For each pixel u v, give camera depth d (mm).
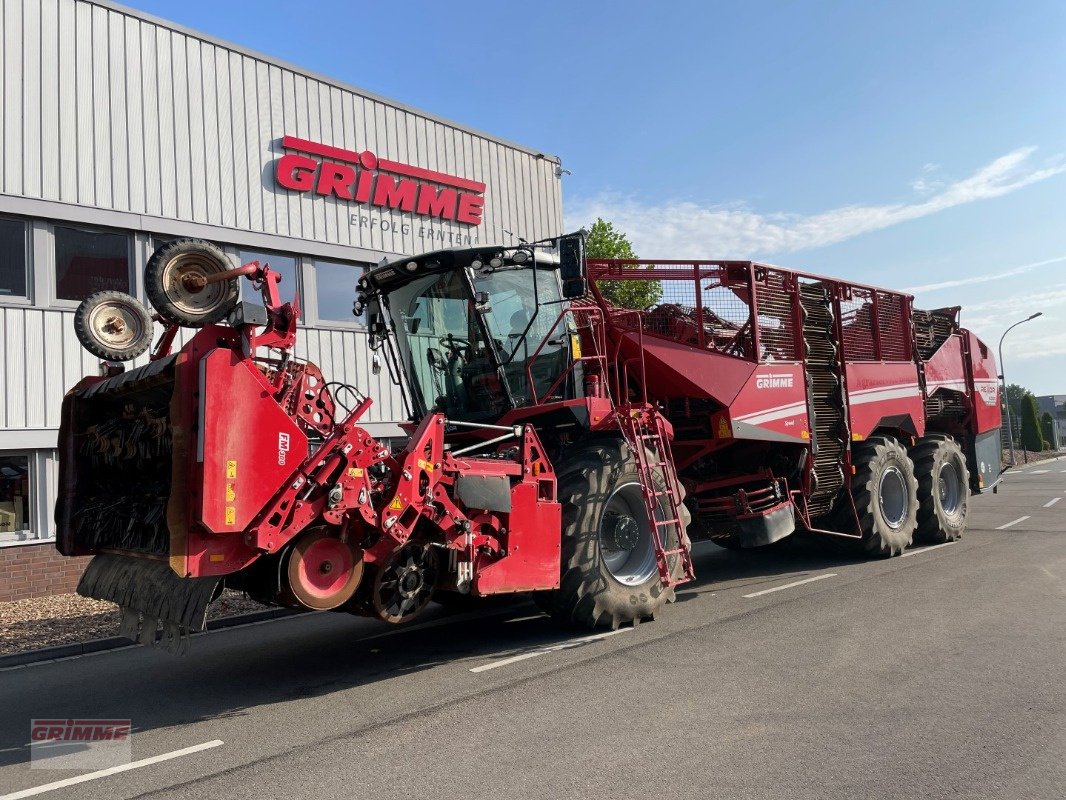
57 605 8867
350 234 12812
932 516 10391
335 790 3516
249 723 4570
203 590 4453
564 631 6516
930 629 5910
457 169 14477
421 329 7258
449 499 5453
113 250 10367
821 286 9250
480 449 6488
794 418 8477
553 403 6762
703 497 8547
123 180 10352
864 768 3502
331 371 12422
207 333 4520
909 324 10781
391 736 4184
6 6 9539
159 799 3525
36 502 9516
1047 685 4559
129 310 5918
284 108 12086
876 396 9820
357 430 4961
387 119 13414
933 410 11336
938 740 3797
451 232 14328
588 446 6754
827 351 9180
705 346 8055
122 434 5367
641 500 6812
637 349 7676
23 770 4016
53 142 9789
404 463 5168
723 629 6215
